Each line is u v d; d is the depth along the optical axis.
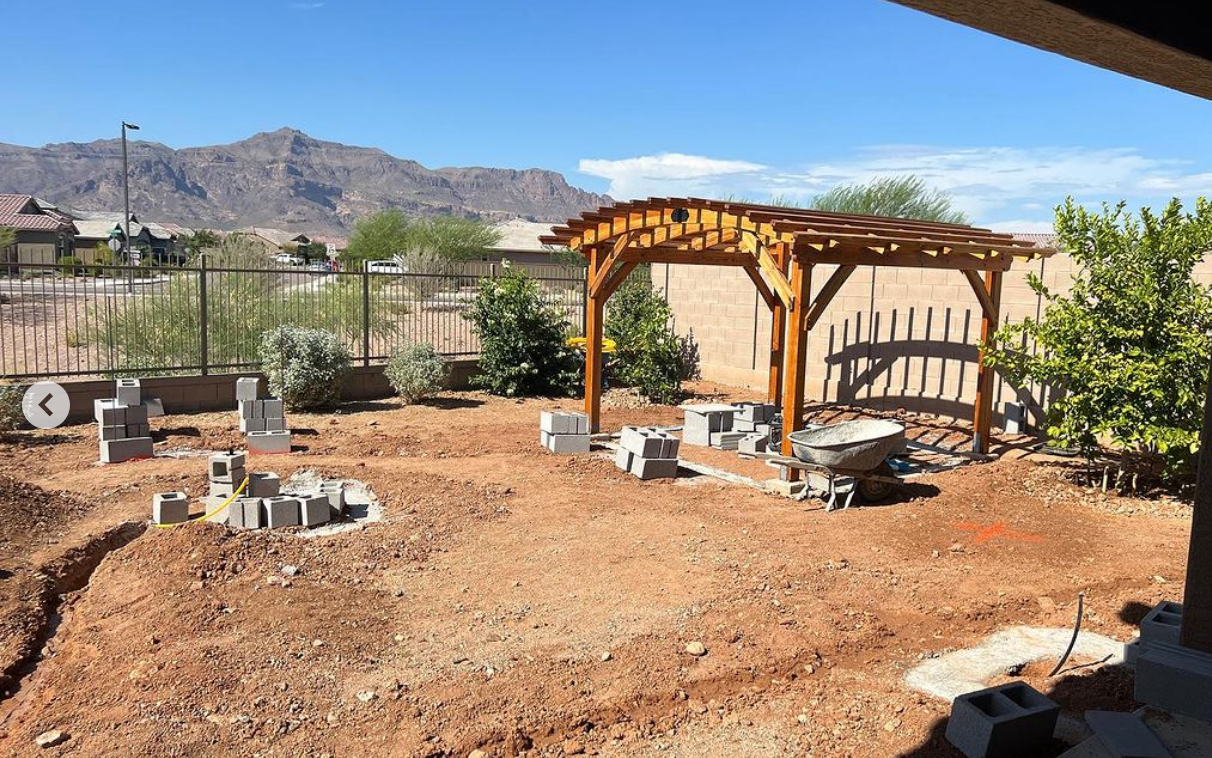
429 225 48.06
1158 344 9.27
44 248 47.59
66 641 5.65
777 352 13.88
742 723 4.67
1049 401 12.23
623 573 6.92
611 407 15.37
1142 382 8.94
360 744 4.33
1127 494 9.72
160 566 6.54
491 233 49.62
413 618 5.99
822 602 6.38
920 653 5.62
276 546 7.15
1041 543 7.96
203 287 14.20
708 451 12.23
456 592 6.48
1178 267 9.35
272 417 11.70
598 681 5.07
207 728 4.41
